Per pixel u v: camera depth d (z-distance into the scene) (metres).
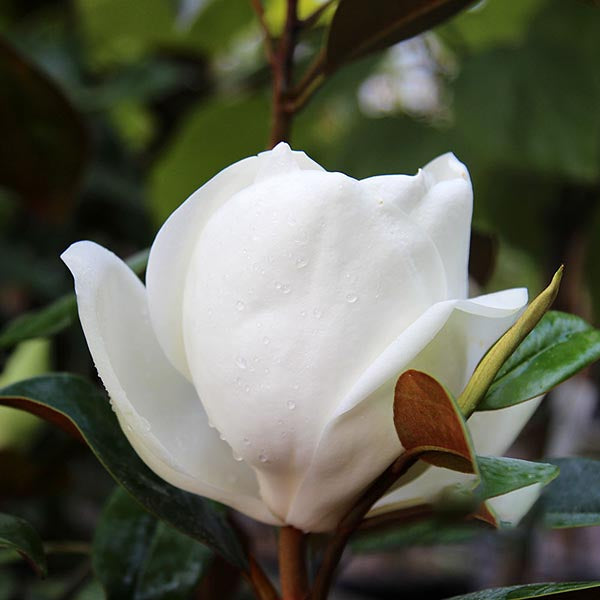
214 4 1.16
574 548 1.17
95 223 1.29
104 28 1.23
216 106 1.08
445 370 0.44
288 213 0.43
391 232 0.43
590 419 1.14
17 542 0.48
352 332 0.43
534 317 0.43
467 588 1.31
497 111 1.02
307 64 0.96
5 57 0.67
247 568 0.49
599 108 1.02
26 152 0.75
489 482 0.42
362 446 0.44
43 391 0.51
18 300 1.32
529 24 1.08
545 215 1.09
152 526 0.55
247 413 0.44
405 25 0.56
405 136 1.09
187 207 0.45
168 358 0.47
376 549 0.56
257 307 0.43
